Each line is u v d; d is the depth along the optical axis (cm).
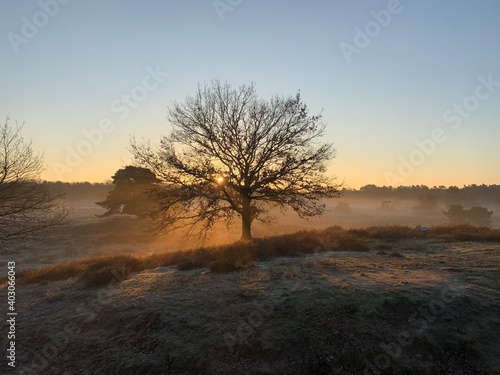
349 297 738
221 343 635
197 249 1517
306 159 1938
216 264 1082
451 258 1073
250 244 1405
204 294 858
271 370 561
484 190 19525
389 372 539
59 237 4481
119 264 1270
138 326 743
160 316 755
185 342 651
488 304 692
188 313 754
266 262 1155
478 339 593
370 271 941
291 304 740
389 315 671
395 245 1393
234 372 560
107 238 4459
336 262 1060
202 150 1914
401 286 782
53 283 1258
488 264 956
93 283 1099
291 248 1309
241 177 1950
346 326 645
